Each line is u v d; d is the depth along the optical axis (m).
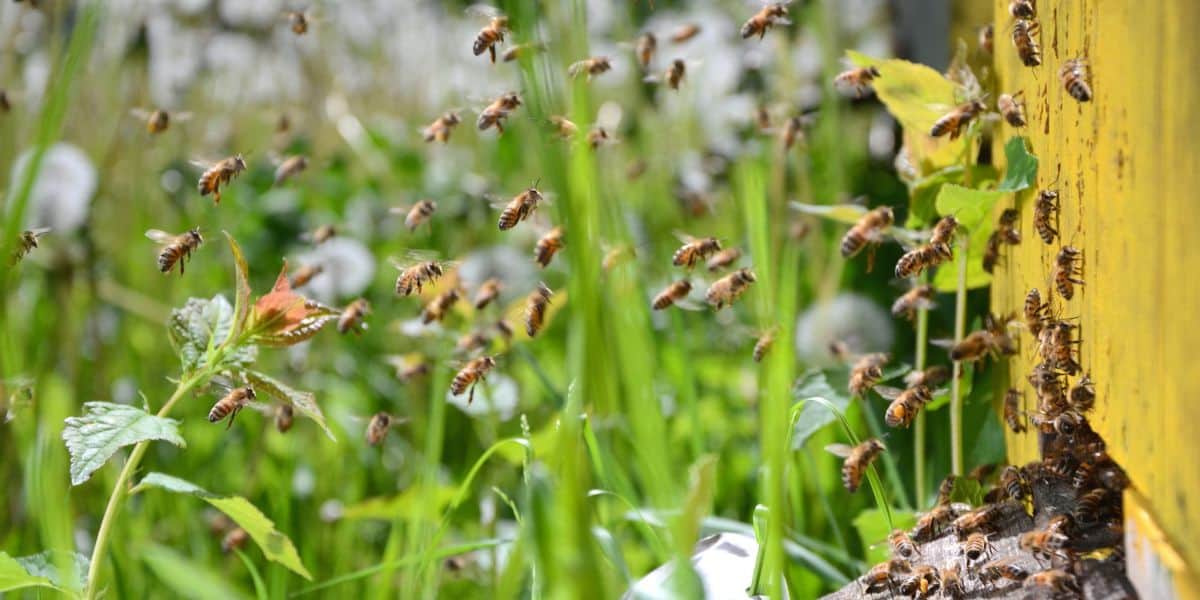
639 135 1.21
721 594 0.89
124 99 1.18
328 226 1.13
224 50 1.23
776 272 0.98
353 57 1.27
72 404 1.05
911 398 0.94
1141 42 0.84
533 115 0.98
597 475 0.94
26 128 1.11
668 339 1.10
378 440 0.99
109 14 1.16
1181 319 0.82
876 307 1.08
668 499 0.95
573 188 0.95
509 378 1.07
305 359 1.11
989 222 0.98
